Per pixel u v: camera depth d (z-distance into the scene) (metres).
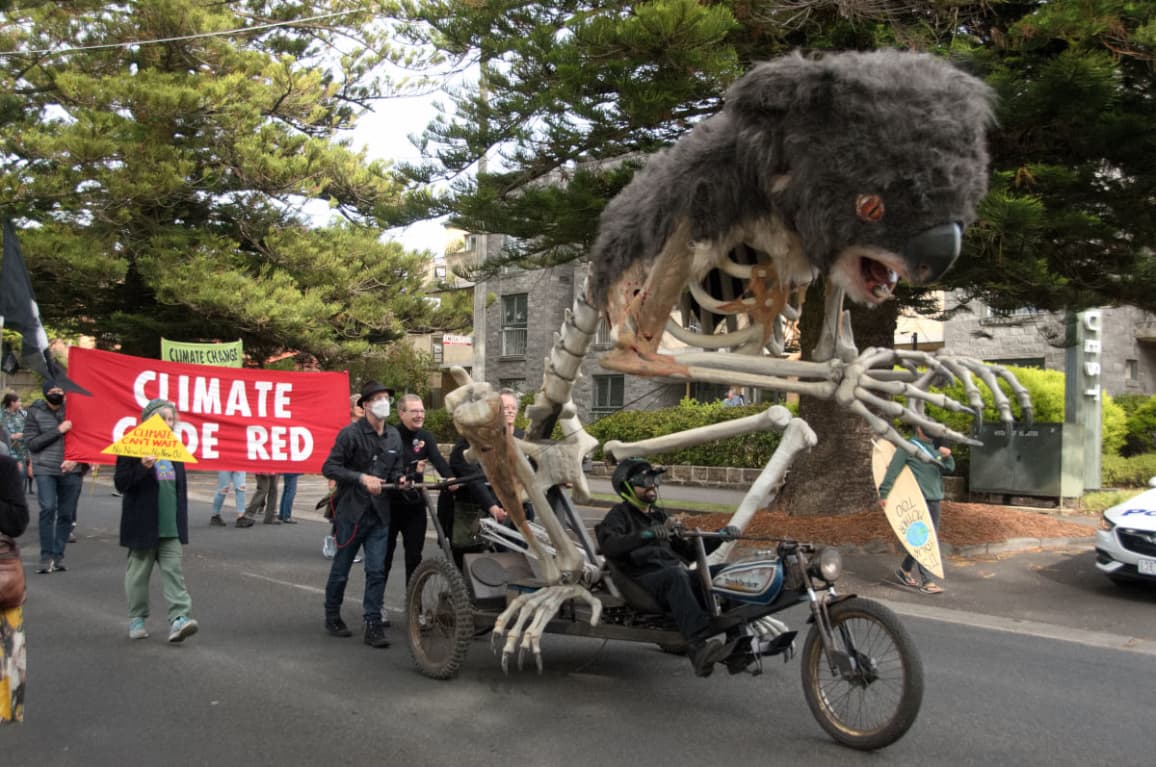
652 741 5.26
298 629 7.91
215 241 25.42
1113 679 6.75
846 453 12.36
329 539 11.41
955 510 12.69
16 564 4.89
